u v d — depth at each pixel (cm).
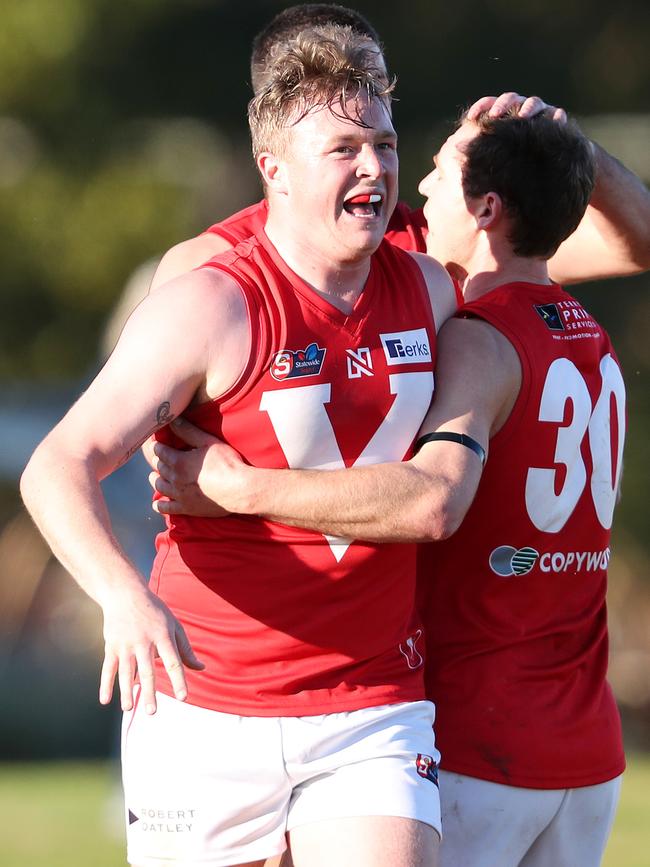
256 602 1150
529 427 1202
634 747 5766
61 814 2639
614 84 6338
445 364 1190
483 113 1296
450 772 1197
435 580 1238
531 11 6303
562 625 1236
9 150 6084
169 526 1216
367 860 1091
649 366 6141
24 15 5788
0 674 5628
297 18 1630
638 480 5950
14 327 5947
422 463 1133
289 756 1140
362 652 1159
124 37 5966
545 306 1244
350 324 1145
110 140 6084
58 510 1059
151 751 1170
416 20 6244
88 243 5844
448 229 1296
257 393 1123
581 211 1272
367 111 1120
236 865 1160
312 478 1120
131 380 1101
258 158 1162
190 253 1320
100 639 6097
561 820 1222
